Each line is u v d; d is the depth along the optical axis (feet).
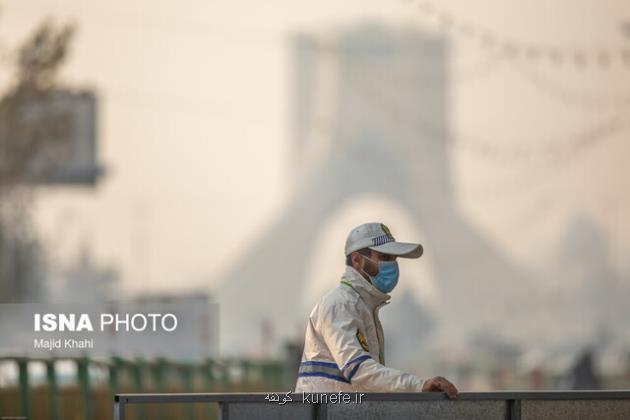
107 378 80.07
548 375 230.07
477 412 44.88
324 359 47.96
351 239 48.91
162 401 42.80
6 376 75.10
